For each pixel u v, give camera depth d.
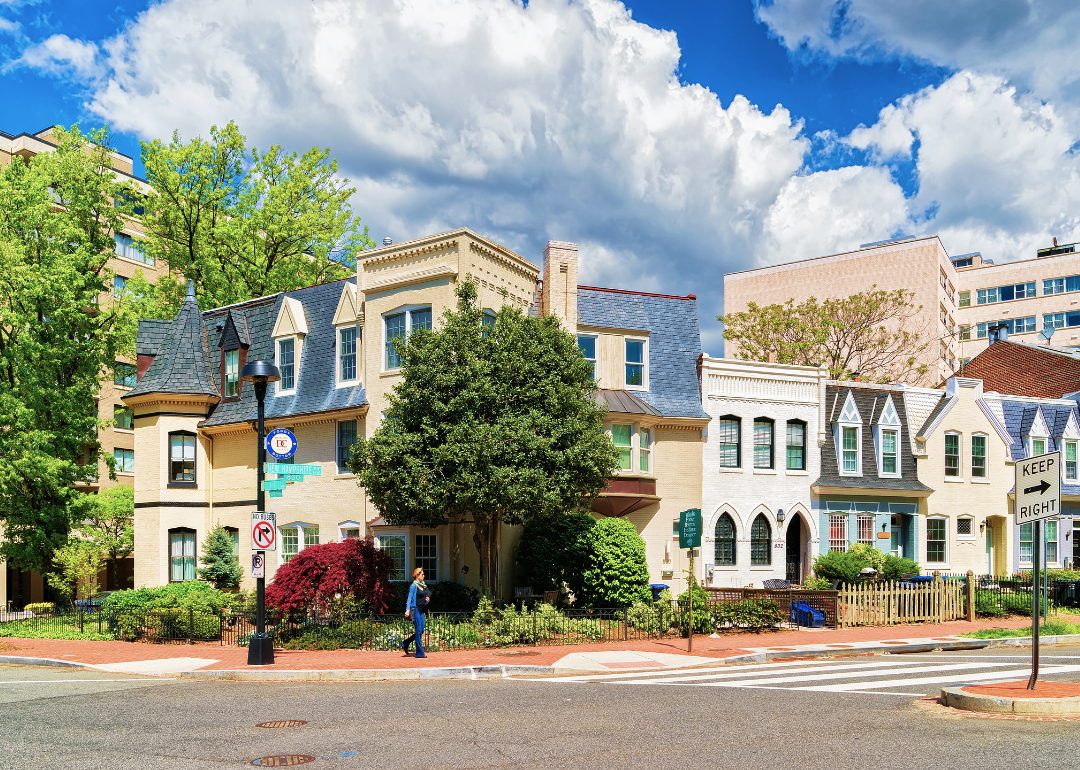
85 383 34.66
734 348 58.91
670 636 22.58
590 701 13.50
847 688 14.51
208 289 42.12
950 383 36.91
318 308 32.19
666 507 31.28
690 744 10.30
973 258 94.19
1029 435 38.91
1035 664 12.81
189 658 19.41
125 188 41.75
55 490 33.03
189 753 10.19
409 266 28.52
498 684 15.79
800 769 9.05
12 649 21.69
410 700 13.91
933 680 15.34
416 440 22.09
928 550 35.53
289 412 30.91
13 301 33.62
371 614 22.52
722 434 32.69
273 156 44.72
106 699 14.30
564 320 30.27
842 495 34.16
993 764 9.11
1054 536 38.44
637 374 31.94
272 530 18.73
